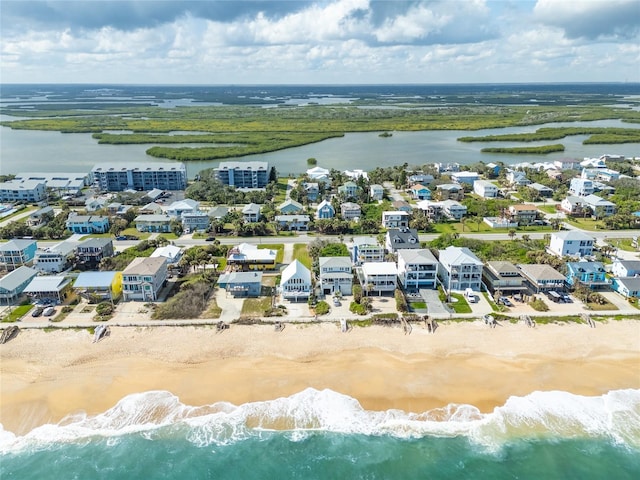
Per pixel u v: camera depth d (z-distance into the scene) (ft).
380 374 250.37
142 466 201.67
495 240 449.89
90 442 212.43
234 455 206.28
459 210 529.45
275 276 368.48
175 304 307.99
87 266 387.96
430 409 227.81
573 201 538.47
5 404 231.09
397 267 367.86
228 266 385.09
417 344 276.00
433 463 202.39
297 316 304.91
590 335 284.00
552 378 248.32
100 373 252.21
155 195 620.49
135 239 463.42
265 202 598.34
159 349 271.49
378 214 538.47
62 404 231.50
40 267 372.17
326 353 268.41
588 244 398.21
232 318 303.07
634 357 265.34
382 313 306.55
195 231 490.08
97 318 302.04
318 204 593.42
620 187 632.38
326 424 220.64
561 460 203.10
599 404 231.30
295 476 197.88
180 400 233.96
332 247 403.75
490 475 196.95
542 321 297.12
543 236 460.96
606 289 341.21
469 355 266.36
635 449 207.82
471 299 321.11
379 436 214.69
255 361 261.65
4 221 528.63
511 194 637.30
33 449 209.05
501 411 226.58
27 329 289.94
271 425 220.43
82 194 650.02
